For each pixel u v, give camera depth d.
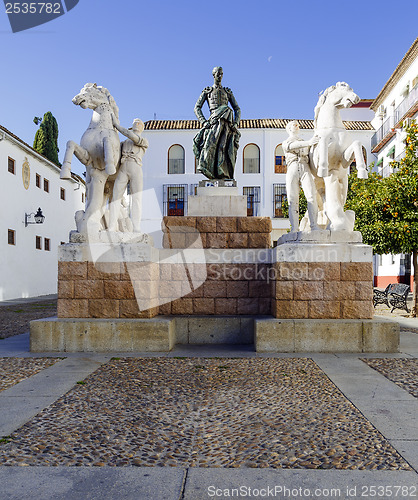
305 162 7.21
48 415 3.75
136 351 6.41
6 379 4.94
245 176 30.66
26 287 23.45
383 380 4.87
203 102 8.97
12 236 22.06
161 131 30.70
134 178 7.14
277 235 30.17
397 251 11.76
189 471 2.76
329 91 6.95
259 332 6.38
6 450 3.06
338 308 6.59
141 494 2.49
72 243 6.80
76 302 6.69
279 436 3.30
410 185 11.02
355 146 6.44
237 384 4.73
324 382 4.79
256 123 31.55
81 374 5.13
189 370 5.32
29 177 23.81
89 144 6.97
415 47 23.61
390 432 3.36
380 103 31.61
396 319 11.39
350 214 6.98
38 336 6.46
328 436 3.29
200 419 3.67
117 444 3.16
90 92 7.00
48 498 2.45
